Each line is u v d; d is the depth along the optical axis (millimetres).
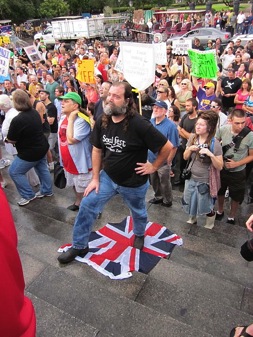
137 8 49219
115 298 2494
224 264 3383
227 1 42688
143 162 3023
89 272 2967
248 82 7578
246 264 3412
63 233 3779
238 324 2369
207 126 3699
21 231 3686
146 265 3125
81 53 16625
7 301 922
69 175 4441
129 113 2791
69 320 2227
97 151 3115
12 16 45156
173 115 5879
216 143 3812
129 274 2885
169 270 3055
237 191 4410
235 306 2670
